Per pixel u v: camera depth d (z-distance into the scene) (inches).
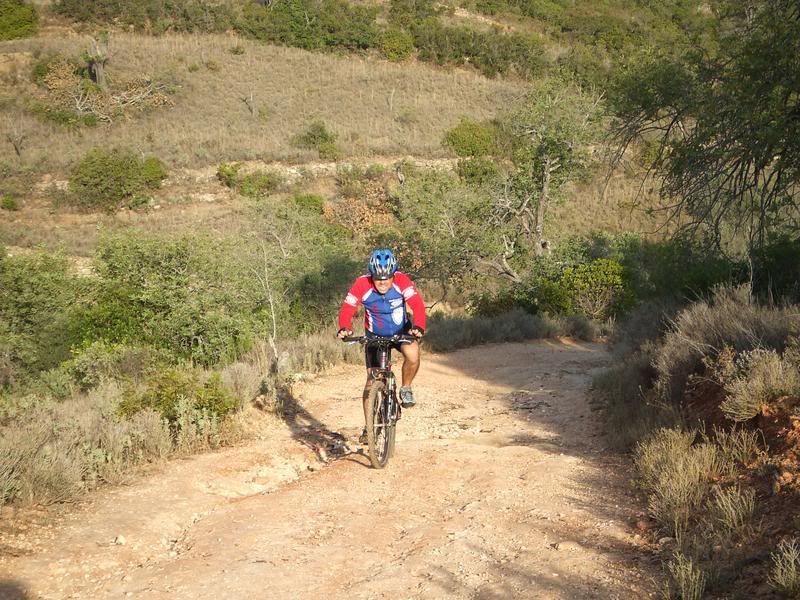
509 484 247.6
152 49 2802.7
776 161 498.3
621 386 371.9
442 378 521.7
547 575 167.9
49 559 182.4
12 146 1988.2
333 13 3287.4
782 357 250.2
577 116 1234.6
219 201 1876.2
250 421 344.5
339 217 1625.2
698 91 503.8
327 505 232.1
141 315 641.6
